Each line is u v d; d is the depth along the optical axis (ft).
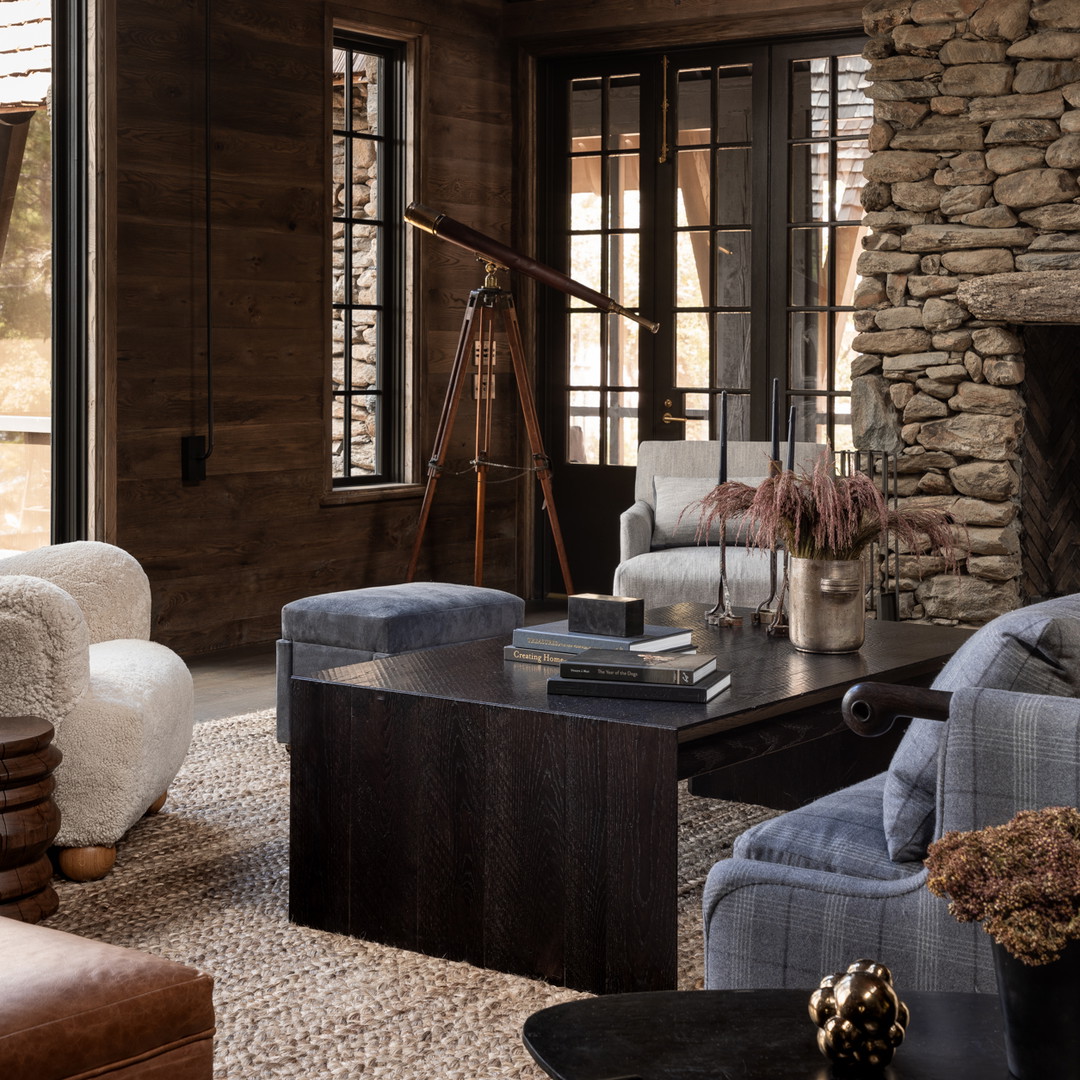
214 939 8.96
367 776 8.94
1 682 9.71
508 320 20.65
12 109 17.43
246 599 19.21
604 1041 4.28
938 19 18.70
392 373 21.74
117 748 9.94
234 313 18.76
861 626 10.33
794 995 4.65
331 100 19.97
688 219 21.93
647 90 22.06
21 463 17.62
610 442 22.76
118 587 11.78
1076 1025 3.87
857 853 6.63
